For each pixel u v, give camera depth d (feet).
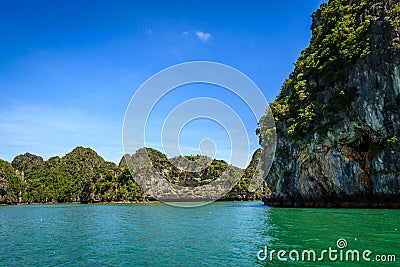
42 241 73.56
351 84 148.97
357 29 148.05
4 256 57.62
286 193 192.03
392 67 134.00
